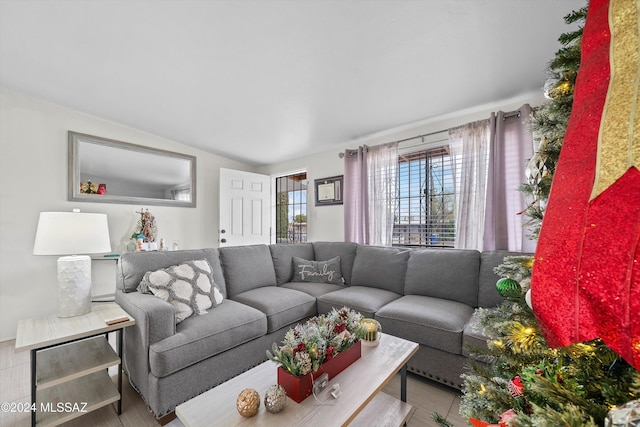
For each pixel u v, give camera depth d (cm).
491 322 104
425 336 174
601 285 37
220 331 166
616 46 40
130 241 314
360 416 137
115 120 305
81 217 166
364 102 248
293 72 206
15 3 152
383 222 313
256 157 424
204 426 91
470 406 87
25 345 122
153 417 147
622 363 61
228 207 397
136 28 167
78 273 161
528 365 85
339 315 145
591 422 47
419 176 301
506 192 231
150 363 142
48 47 188
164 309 151
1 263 249
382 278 259
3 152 251
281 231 472
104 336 180
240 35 169
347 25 158
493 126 235
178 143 367
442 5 142
